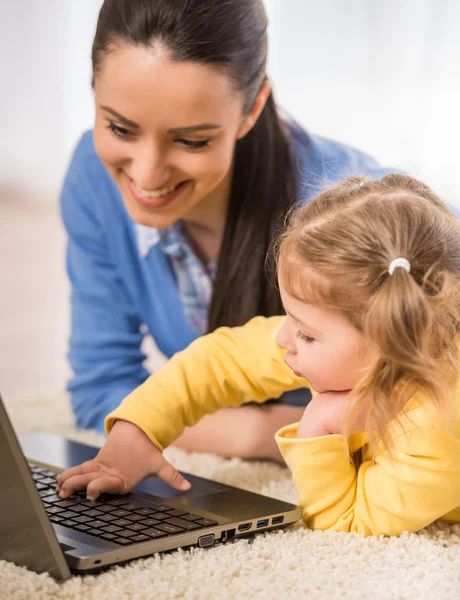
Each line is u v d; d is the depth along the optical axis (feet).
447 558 2.93
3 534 2.77
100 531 2.89
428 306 2.84
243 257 4.50
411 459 3.01
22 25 13.62
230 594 2.55
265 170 4.47
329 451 3.16
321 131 11.68
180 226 4.79
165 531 2.91
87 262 5.14
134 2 3.59
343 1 11.53
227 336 3.79
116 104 3.68
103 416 4.98
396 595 2.59
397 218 2.97
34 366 7.74
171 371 3.67
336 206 3.14
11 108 13.99
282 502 3.28
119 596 2.53
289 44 11.60
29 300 9.87
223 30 3.62
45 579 2.60
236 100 3.81
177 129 3.70
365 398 3.04
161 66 3.57
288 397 4.84
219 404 3.76
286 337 3.14
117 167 4.01
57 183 14.24
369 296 2.87
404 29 11.50
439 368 2.92
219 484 3.52
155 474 3.43
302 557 2.87
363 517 3.11
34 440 4.07
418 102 11.55
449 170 11.55
